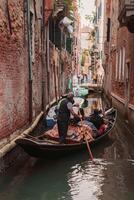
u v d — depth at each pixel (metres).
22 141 9.13
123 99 20.67
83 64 82.75
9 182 8.66
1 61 9.47
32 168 9.94
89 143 11.91
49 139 11.56
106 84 38.19
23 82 12.53
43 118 17.09
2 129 9.48
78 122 12.80
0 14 9.25
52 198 7.86
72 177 9.38
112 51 30.02
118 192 8.34
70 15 35.12
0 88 9.34
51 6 18.47
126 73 19.69
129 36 18.91
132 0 12.41
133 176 9.57
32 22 14.77
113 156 11.73
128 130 16.84
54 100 24.47
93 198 7.95
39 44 17.02
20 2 11.81
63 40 32.69
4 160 8.84
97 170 10.09
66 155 10.97
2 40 9.55
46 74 19.67
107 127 14.57
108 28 34.44
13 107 10.84
